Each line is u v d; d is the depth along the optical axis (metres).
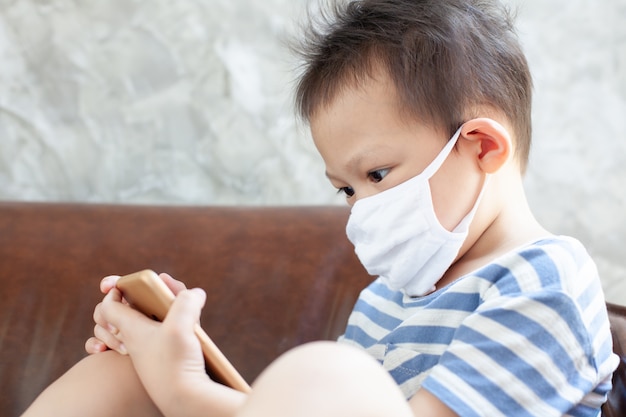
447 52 0.83
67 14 1.39
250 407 0.54
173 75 1.43
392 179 0.82
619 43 1.52
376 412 0.54
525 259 0.77
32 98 1.40
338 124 0.83
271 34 1.45
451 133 0.81
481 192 0.83
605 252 1.52
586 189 1.52
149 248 1.22
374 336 0.94
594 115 1.52
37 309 1.18
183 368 0.71
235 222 1.25
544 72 1.50
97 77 1.41
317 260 1.21
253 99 1.45
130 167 1.44
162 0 1.41
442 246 0.82
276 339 1.18
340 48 0.86
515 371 0.70
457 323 0.80
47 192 1.42
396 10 0.87
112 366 0.80
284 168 1.47
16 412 1.14
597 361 0.75
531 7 1.49
